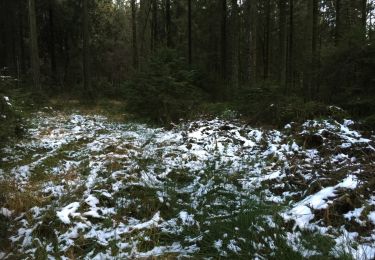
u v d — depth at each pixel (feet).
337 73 34.99
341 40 35.37
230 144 28.53
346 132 25.67
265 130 31.58
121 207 17.51
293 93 42.47
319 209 14.61
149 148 28.22
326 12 97.76
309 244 12.48
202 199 17.95
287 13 98.53
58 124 42.24
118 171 21.24
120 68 135.03
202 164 23.66
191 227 15.06
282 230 13.55
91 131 37.83
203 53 100.58
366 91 32.81
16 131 29.89
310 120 29.19
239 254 12.53
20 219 17.03
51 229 15.69
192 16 96.94
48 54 111.75
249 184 19.69
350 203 14.73
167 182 20.43
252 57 52.65
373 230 13.23
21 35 97.91
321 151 23.45
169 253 13.50
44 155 27.63
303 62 44.39
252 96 38.27
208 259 12.82
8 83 28.35
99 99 73.26
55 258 13.71
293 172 20.10
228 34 98.12
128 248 14.07
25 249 14.51
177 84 44.42
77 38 109.29
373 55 32.45
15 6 92.68
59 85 93.86
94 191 18.76
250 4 52.65
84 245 14.56
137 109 45.93
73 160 26.25
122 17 139.64
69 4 100.12
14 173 23.18
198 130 33.09
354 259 11.43
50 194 19.61
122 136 33.78
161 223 15.92
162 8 105.19
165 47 48.93
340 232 13.39
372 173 16.90
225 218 15.25
